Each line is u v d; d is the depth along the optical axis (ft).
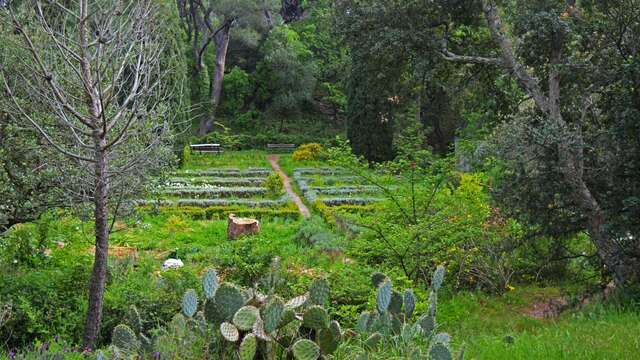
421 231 33.94
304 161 101.71
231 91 142.72
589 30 31.81
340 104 139.33
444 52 36.06
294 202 65.46
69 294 29.22
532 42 32.71
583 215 33.65
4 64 26.96
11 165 30.48
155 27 29.04
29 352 23.30
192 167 95.30
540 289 36.86
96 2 25.18
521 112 36.63
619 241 31.48
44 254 34.06
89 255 33.53
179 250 45.68
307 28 150.51
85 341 25.52
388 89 39.91
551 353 19.74
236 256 32.04
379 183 37.91
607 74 31.14
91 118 24.71
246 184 78.38
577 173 31.48
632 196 29.71
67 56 25.82
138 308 28.09
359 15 36.50
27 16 28.25
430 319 17.53
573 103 34.09
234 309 15.19
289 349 14.78
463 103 43.70
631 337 21.17
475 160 42.42
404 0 35.83
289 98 138.51
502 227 36.73
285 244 48.21
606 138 31.50
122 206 31.91
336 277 29.66
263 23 142.00
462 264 35.32
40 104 28.68
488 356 20.12
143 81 27.89
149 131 29.45
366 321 16.70
